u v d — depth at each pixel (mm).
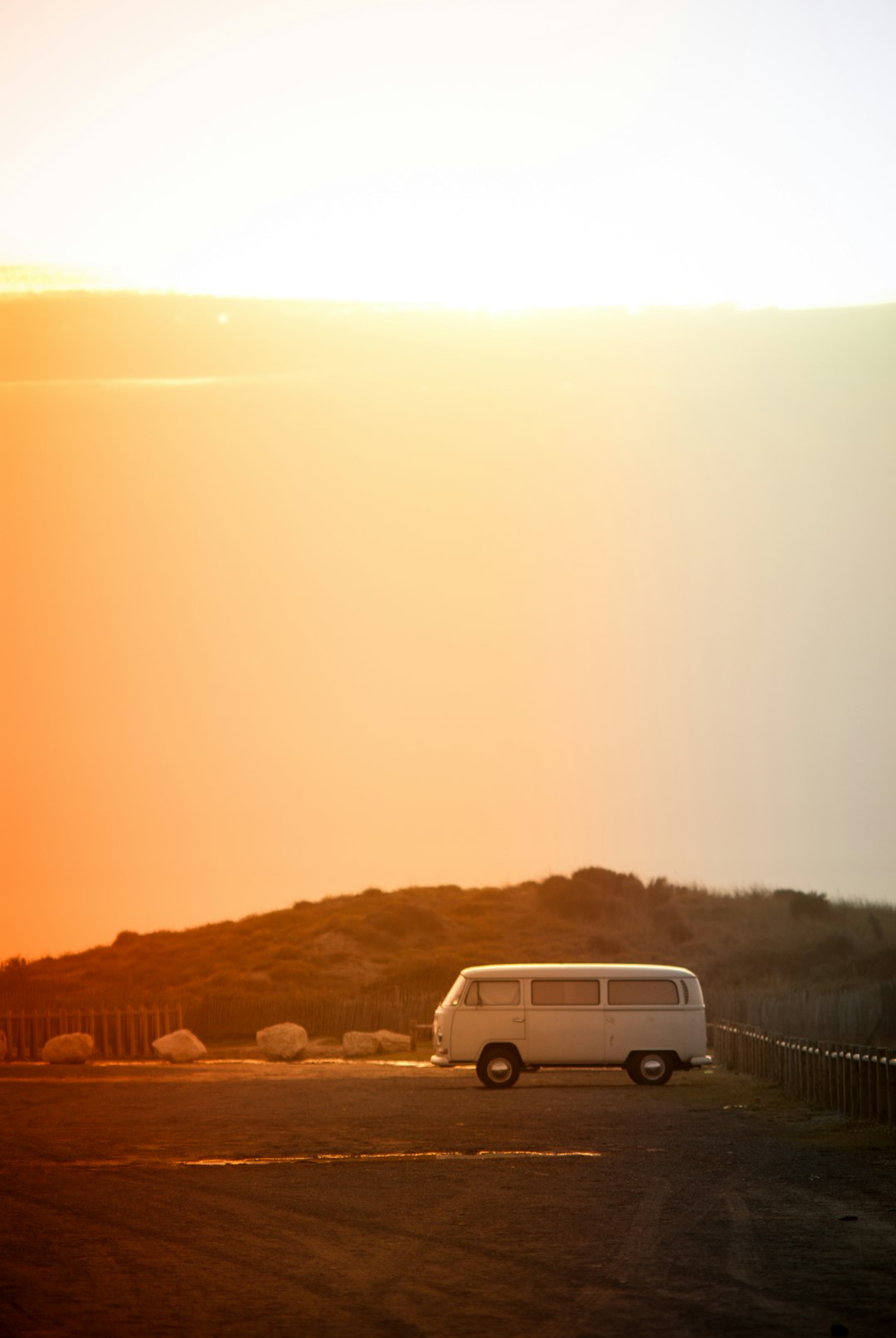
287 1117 61844
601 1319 23188
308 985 197875
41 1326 23344
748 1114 62625
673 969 86500
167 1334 22609
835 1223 32719
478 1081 89500
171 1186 40188
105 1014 126938
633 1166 43594
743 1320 23000
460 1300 24844
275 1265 28453
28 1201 37562
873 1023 90688
